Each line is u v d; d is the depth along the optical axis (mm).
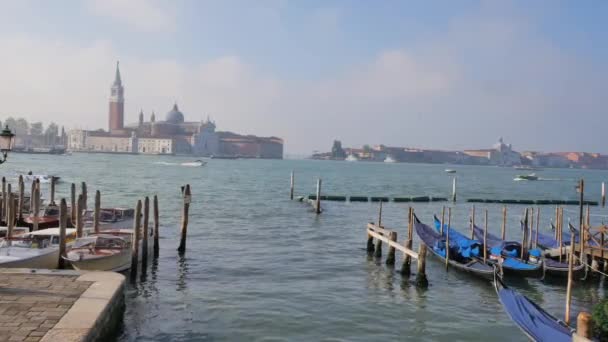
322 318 16172
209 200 55031
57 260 19438
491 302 18375
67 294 13312
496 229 40188
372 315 16625
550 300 19031
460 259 23672
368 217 45000
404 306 17641
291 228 36062
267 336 14531
